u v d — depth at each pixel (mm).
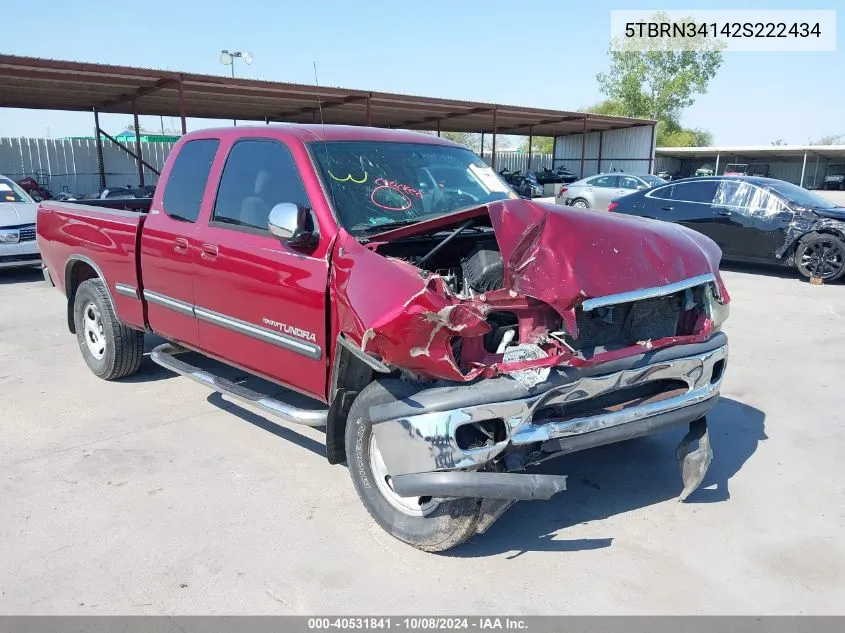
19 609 2805
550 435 2928
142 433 4625
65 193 21922
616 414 3096
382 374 3264
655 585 2982
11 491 3795
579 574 3066
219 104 22906
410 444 2906
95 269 5297
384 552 3236
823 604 2852
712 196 11305
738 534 3398
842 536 3371
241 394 4023
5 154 23344
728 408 5098
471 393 2803
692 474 3572
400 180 3996
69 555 3186
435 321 2713
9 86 18188
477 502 3012
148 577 3025
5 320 7930
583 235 3088
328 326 3379
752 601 2873
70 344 6895
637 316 3297
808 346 6770
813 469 4105
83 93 19734
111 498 3727
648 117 62031
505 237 2969
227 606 2834
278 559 3172
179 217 4484
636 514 3607
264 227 3814
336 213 3500
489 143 60438
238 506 3654
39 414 4961
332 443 3479
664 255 3320
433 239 3740
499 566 3129
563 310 2852
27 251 10391
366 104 22703
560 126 36438
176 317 4598
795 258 10438
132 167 26391
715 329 3605
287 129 3955
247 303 3877
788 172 49688
